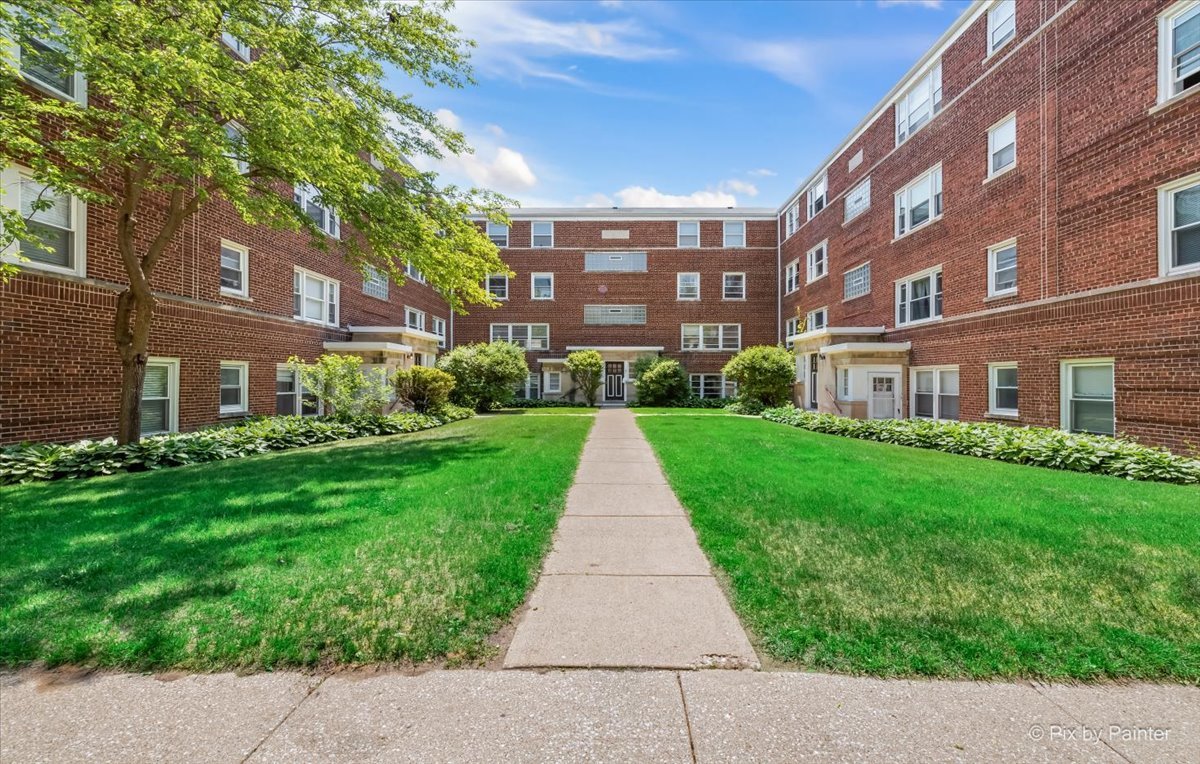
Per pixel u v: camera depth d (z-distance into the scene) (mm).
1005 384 12609
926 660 2668
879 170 17906
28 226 7691
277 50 8898
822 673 2617
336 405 13203
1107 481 6812
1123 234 9617
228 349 12445
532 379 29359
